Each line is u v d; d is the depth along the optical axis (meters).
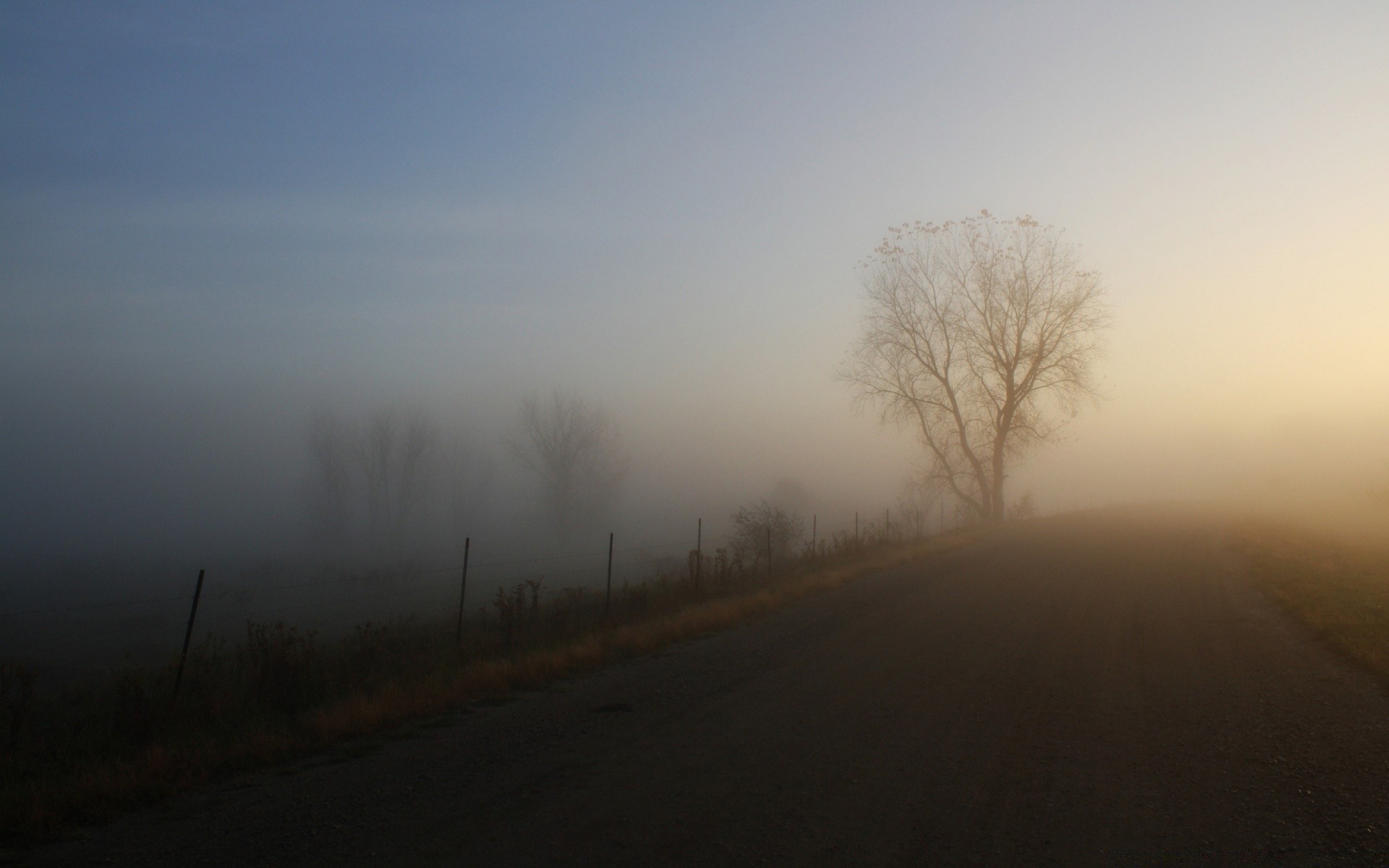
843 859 4.92
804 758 6.94
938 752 7.05
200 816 6.17
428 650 12.70
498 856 5.09
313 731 8.31
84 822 6.14
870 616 14.48
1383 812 5.52
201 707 9.18
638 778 6.55
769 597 16.45
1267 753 6.88
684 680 10.21
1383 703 8.26
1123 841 5.14
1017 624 13.29
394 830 5.66
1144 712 8.22
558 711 8.94
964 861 4.87
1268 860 4.82
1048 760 6.79
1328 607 13.31
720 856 4.99
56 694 12.43
